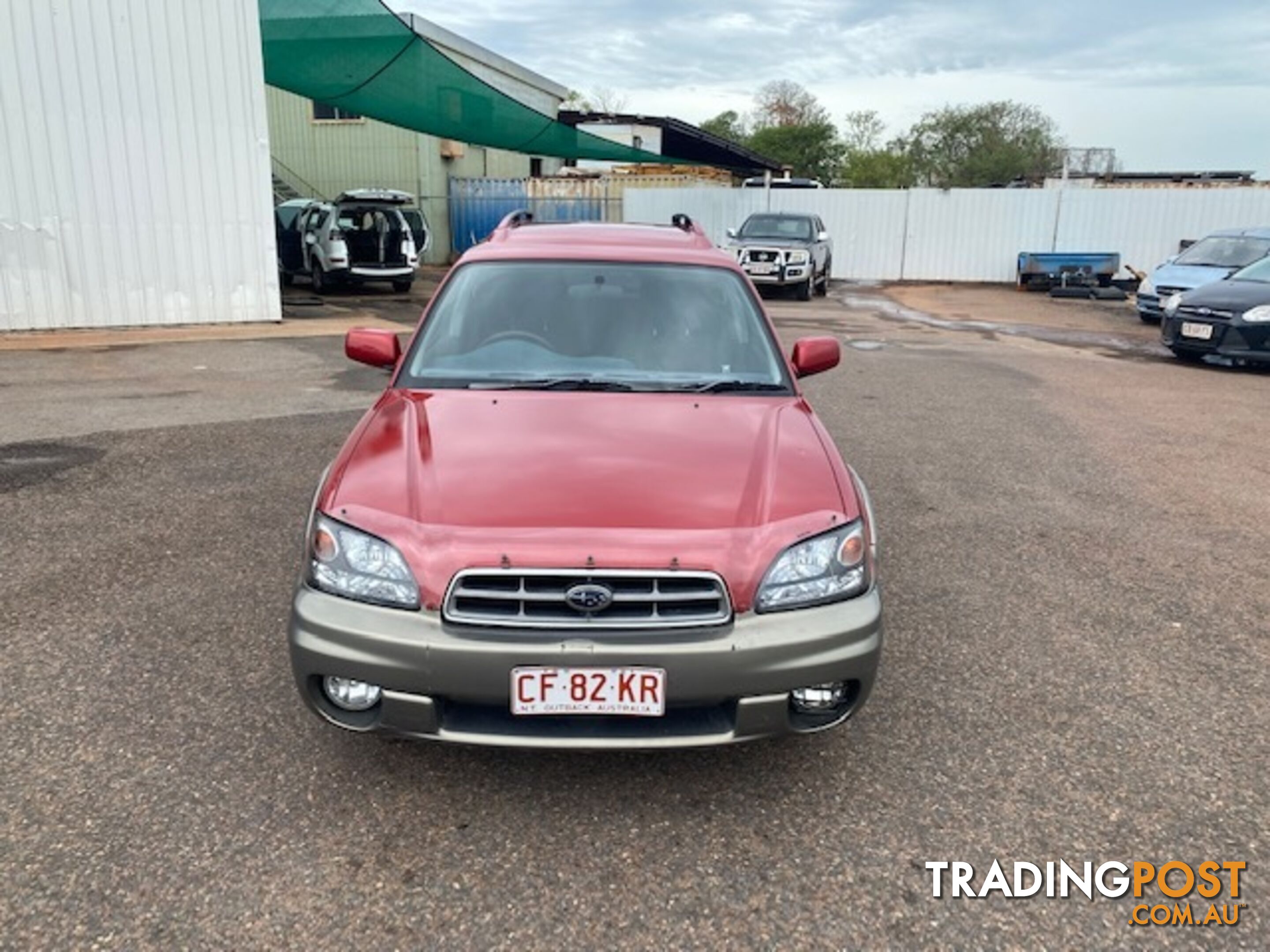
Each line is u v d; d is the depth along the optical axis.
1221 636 4.07
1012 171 55.22
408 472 2.89
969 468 6.70
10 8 10.80
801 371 4.12
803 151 58.94
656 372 3.74
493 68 26.28
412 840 2.64
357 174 25.75
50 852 2.53
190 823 2.67
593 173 30.78
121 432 6.93
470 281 4.11
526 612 2.54
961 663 3.76
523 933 2.32
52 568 4.43
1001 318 17.81
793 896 2.47
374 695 2.65
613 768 3.01
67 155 11.38
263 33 12.98
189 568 4.47
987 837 2.72
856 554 2.77
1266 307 11.21
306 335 12.20
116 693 3.34
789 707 2.66
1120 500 6.03
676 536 2.62
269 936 2.28
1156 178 35.44
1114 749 3.17
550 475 2.85
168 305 12.30
